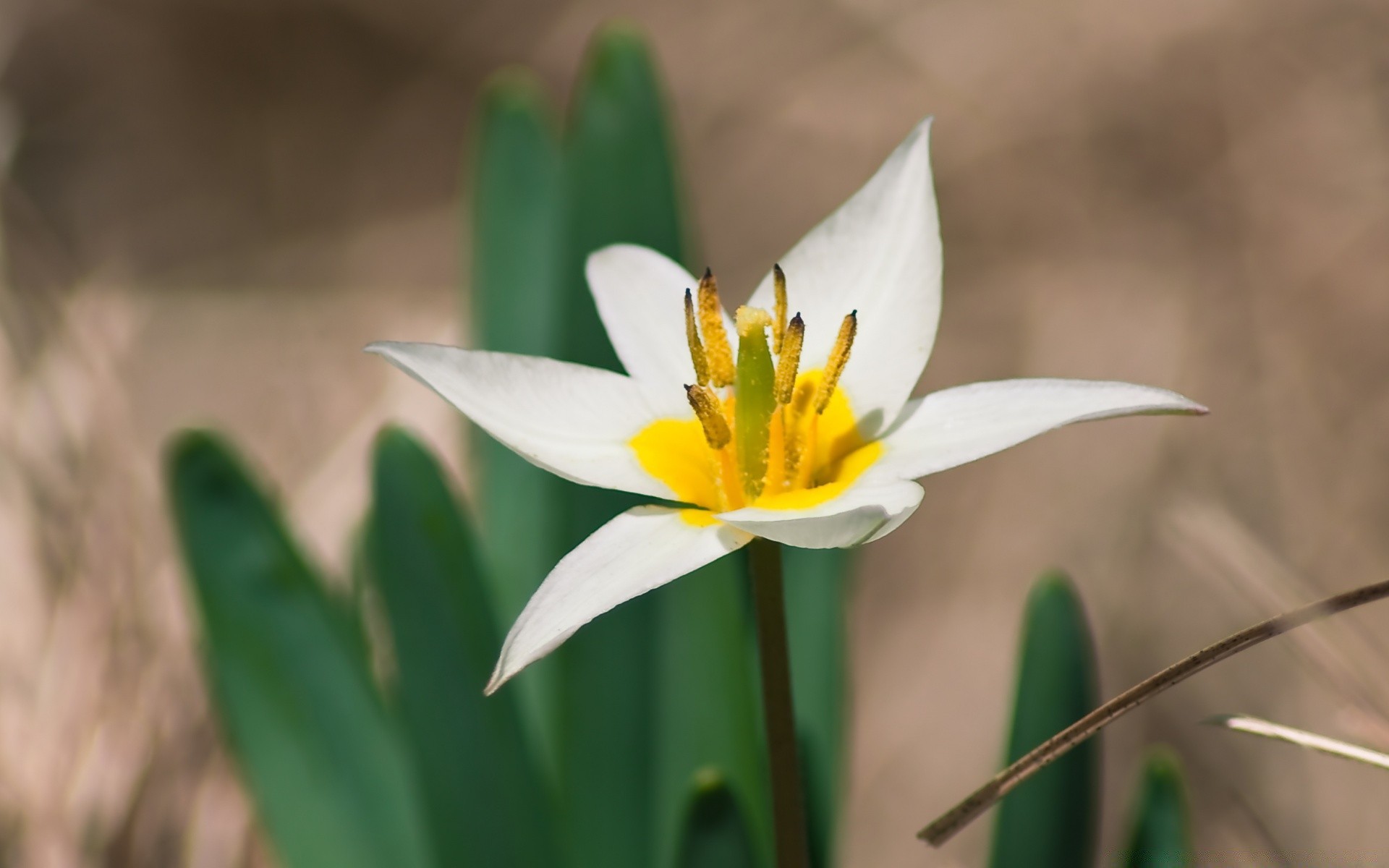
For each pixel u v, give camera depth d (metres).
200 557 0.51
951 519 0.74
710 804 0.49
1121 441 0.73
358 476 0.60
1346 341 0.75
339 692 0.52
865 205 0.49
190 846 0.53
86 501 0.54
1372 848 0.56
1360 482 0.70
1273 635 0.48
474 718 0.50
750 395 0.48
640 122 0.52
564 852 0.51
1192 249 0.81
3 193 0.65
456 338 0.68
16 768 0.53
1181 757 0.62
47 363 0.56
